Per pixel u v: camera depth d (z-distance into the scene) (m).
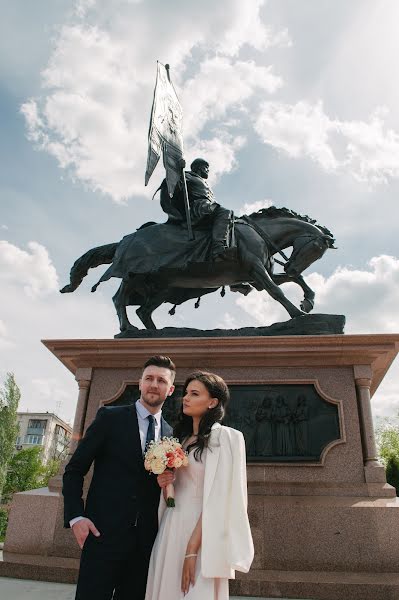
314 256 6.79
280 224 6.94
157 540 2.27
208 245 6.79
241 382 5.40
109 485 2.43
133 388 5.64
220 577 2.01
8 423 28.28
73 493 2.37
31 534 4.93
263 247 6.68
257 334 5.88
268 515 4.55
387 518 4.41
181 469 2.34
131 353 5.68
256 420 5.19
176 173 7.29
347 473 4.86
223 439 2.29
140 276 6.83
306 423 5.13
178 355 5.58
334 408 5.19
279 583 3.90
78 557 4.72
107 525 2.34
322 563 4.32
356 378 5.25
